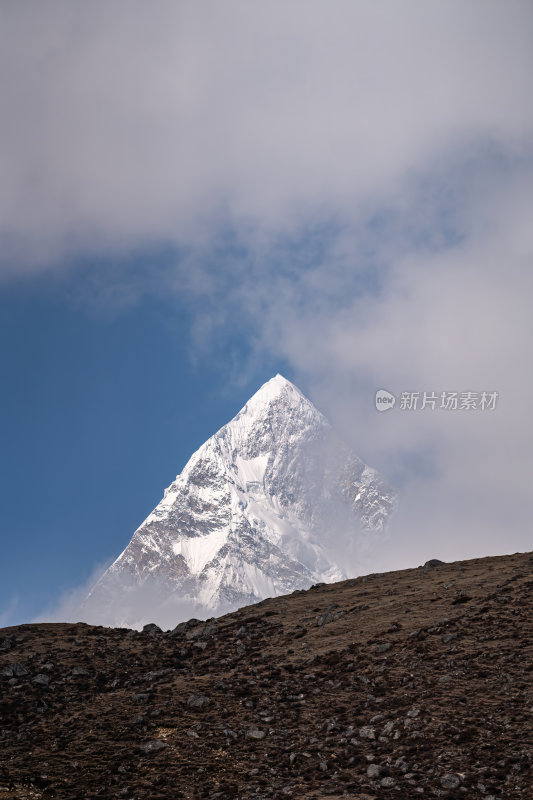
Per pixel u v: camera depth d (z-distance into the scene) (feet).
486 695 158.30
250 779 138.00
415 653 183.83
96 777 138.21
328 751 146.92
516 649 175.32
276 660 197.36
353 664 184.85
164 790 133.69
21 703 176.65
